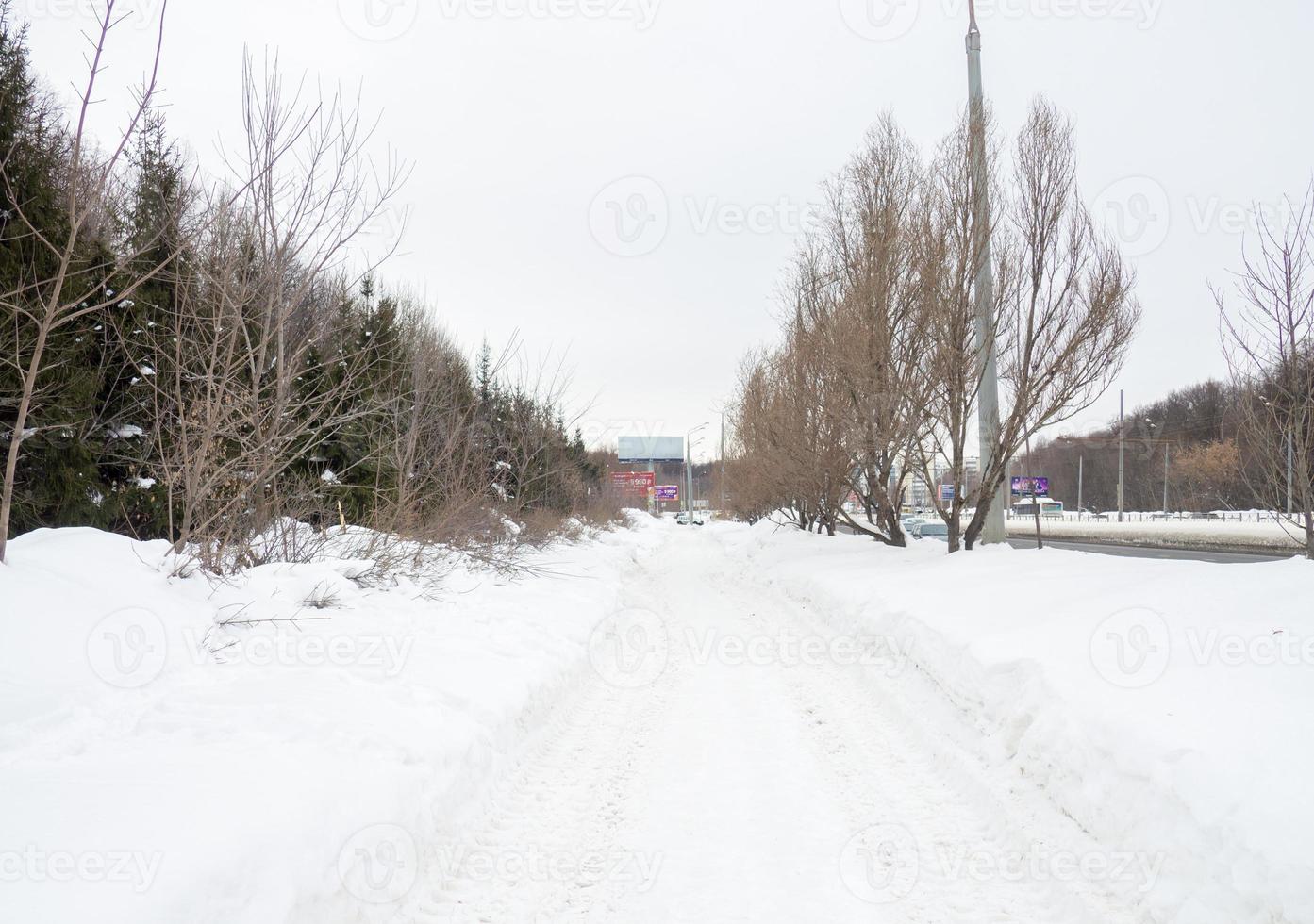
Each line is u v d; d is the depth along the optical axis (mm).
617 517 39406
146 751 3736
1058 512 51844
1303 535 23641
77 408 8859
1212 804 3344
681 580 19703
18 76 7898
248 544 7734
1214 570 6277
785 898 3676
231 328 7441
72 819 2887
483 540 13242
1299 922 2766
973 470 14711
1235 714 3883
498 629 8328
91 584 5332
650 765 5629
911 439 12773
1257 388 7559
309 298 8508
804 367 16188
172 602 5719
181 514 9859
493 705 5598
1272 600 5152
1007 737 5137
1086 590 7000
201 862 2680
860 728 6445
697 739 6219
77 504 8844
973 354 11938
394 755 4238
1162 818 3559
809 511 21719
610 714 7062
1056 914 3484
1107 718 4328
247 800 3244
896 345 13492
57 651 4379
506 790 5078
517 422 18688
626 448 76562
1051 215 10961
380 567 9102
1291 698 3869
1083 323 10750
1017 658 5676
